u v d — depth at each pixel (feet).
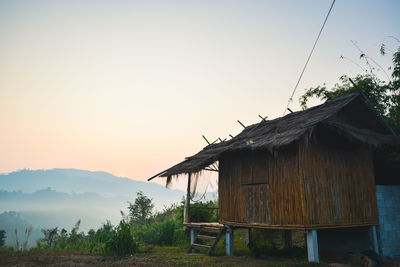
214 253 37.14
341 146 31.27
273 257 32.01
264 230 46.70
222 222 37.06
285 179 28.91
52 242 43.09
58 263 28.71
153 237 48.34
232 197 35.96
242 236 50.55
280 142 26.03
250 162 33.91
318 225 26.91
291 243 39.19
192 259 32.22
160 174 42.70
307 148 28.27
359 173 32.12
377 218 31.94
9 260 30.04
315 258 26.27
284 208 28.55
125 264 28.30
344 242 34.58
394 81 46.55
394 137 33.55
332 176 29.53
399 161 37.17
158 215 79.61
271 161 30.96
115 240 37.04
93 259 31.76
